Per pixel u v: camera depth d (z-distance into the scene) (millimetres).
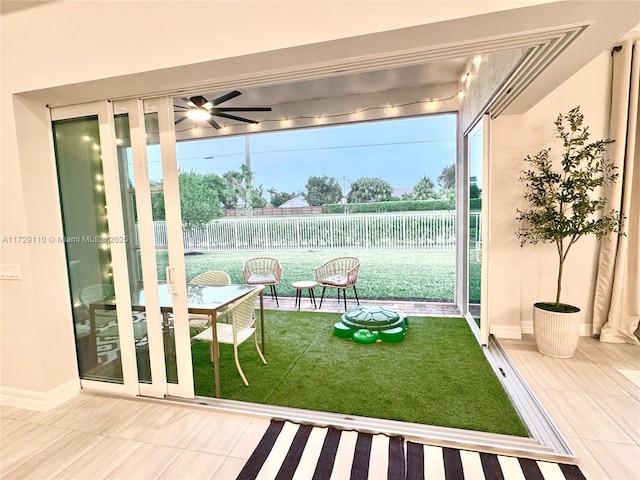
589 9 1499
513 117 3283
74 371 2697
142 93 2326
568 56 2004
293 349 3451
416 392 2533
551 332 2969
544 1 1455
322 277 5125
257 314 4727
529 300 3566
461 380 2699
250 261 5543
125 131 2465
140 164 2420
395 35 1673
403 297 5398
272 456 1904
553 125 3332
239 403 2443
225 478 1763
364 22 1654
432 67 3926
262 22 1796
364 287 5578
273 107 5113
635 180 3117
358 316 3912
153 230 2467
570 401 2326
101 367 2691
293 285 4871
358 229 5555
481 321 3346
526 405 2277
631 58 2998
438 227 5168
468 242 4184
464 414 2232
